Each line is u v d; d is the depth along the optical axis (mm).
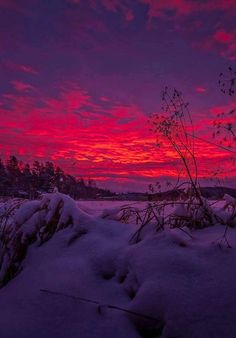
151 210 3033
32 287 2553
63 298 2295
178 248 2354
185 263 2176
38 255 3043
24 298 2453
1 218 3680
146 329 1965
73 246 2934
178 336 1813
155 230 2775
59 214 3355
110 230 3090
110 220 3297
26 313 2273
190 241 2535
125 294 2250
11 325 2150
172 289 2008
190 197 3184
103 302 2195
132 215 3451
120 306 2123
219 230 2812
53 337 2002
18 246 3182
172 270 2148
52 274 2580
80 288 2357
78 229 3111
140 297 2037
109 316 2064
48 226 3277
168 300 1958
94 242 2854
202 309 1872
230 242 2395
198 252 2293
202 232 2828
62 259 2734
